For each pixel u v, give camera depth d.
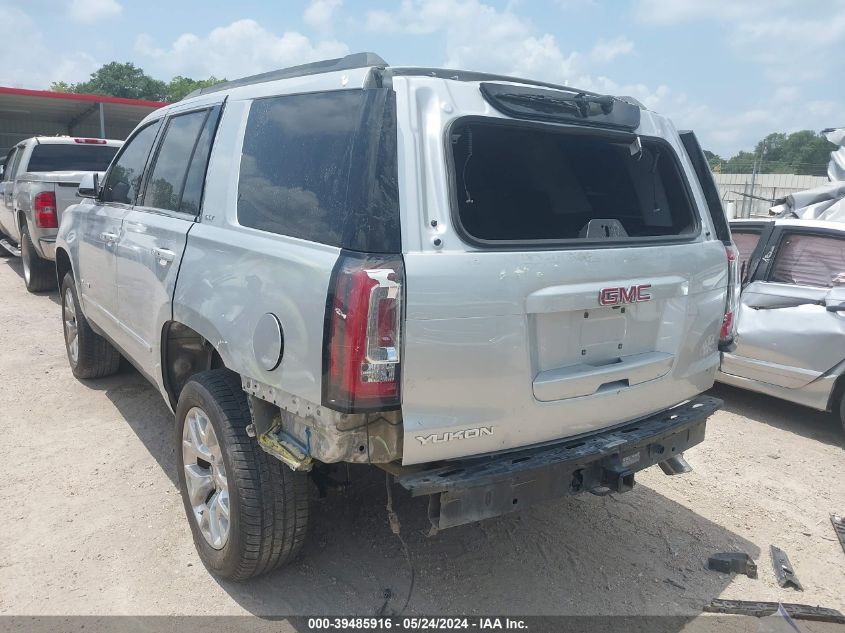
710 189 3.46
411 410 2.34
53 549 3.24
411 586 3.11
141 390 5.32
